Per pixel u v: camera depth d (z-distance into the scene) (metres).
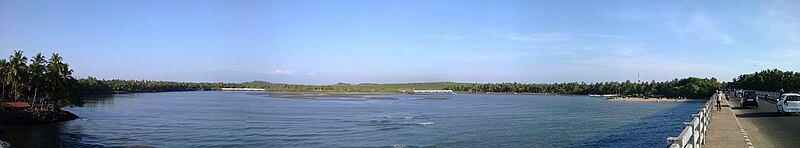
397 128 51.62
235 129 50.88
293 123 57.56
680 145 8.03
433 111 83.94
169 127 53.69
